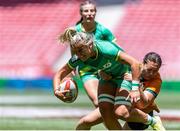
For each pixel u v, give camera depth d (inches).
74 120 1664.6
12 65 3553.2
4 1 4050.2
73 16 3875.5
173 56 3410.4
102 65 903.1
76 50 875.4
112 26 3705.7
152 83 959.0
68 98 933.2
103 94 934.4
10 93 2977.4
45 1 3981.3
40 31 3791.8
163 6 3759.8
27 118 1723.7
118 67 922.1
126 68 938.7
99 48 880.3
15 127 1430.9
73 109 2063.2
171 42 3535.9
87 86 1067.3
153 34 3607.3
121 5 3801.7
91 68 1076.5
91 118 970.1
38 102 2423.7
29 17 3905.0
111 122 932.6
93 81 1069.8
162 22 3668.8
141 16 3725.4
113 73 928.3
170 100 2507.4
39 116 1793.8
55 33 3767.2
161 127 967.0
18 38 3769.7
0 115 1834.4
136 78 879.1
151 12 3740.2
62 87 931.3
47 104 2316.7
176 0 3784.5
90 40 866.1
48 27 3816.4
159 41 3555.6
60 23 3843.5
